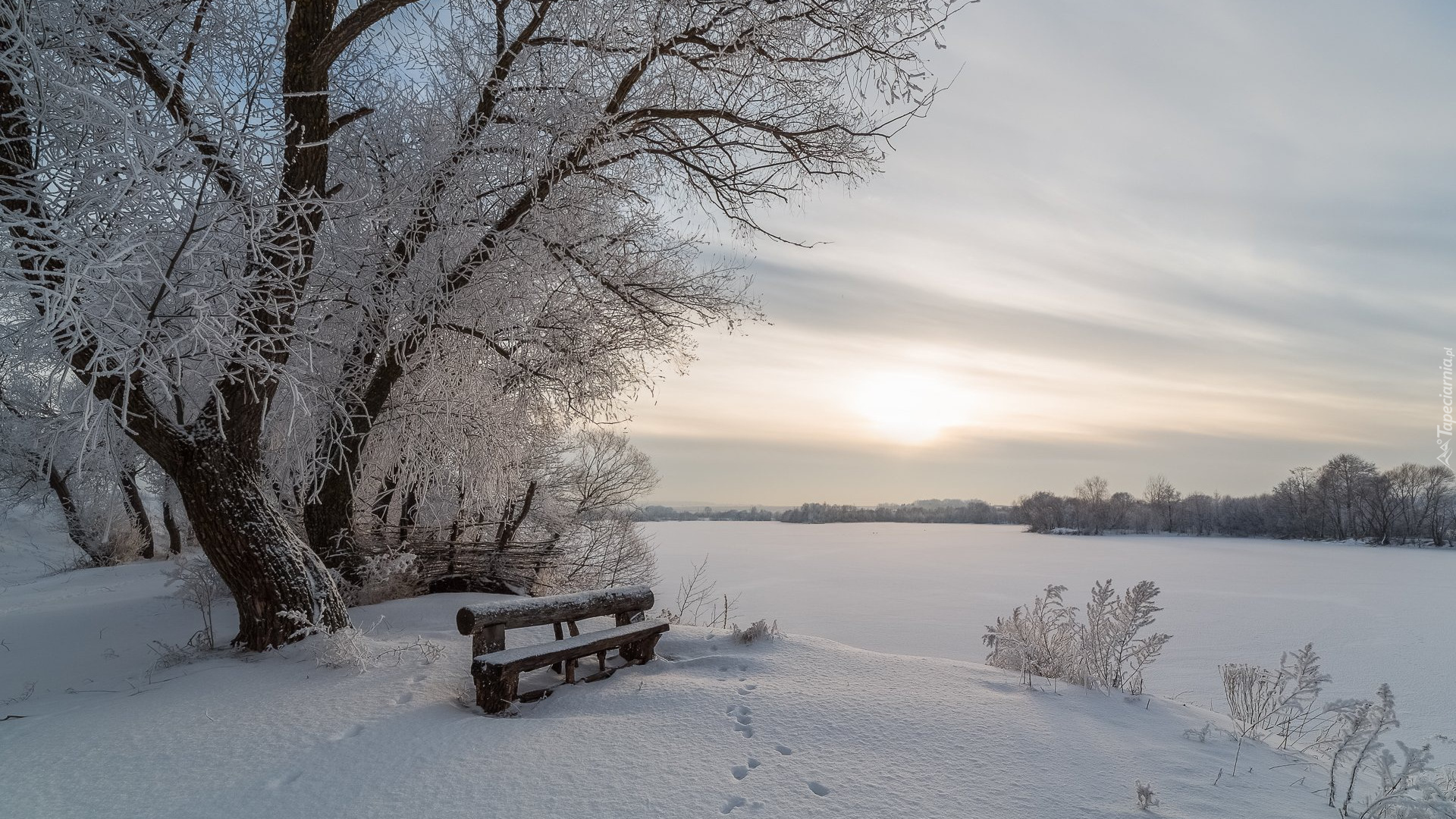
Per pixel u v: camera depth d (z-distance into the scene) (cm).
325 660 605
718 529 14075
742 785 398
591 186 927
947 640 2264
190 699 531
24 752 446
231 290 604
